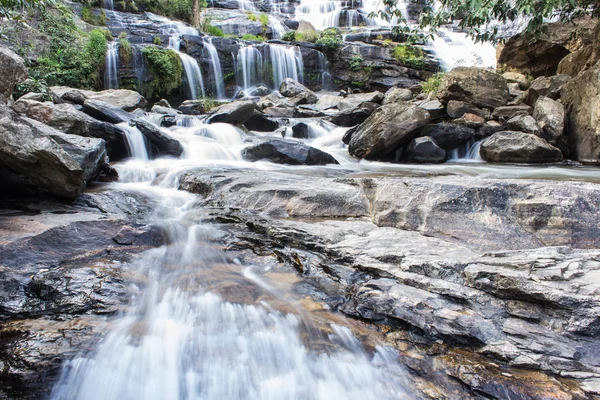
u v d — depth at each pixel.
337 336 2.80
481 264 3.04
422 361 2.58
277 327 2.84
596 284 2.62
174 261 3.76
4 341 2.58
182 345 2.62
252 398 2.40
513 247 3.54
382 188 4.55
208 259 3.82
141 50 15.36
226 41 18.53
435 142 9.13
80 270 3.37
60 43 13.40
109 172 6.29
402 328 2.87
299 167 7.77
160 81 15.91
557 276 2.72
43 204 4.59
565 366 2.37
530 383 2.31
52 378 2.36
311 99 16.62
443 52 22.08
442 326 2.73
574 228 3.50
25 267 3.30
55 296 3.03
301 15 27.91
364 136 8.91
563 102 9.59
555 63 13.69
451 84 10.69
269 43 20.22
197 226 4.51
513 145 8.66
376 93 15.36
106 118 8.70
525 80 13.23
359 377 2.50
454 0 8.42
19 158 4.14
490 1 7.42
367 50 20.84
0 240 3.43
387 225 4.24
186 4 22.72
